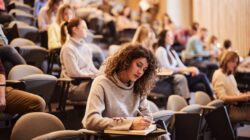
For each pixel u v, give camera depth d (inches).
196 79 195.8
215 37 302.8
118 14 326.3
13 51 134.3
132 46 95.7
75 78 138.4
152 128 88.0
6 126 117.4
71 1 273.7
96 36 264.5
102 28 287.3
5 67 133.4
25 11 250.4
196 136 122.6
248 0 323.0
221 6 335.9
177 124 122.1
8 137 117.5
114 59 95.9
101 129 87.4
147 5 370.6
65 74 141.0
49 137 78.4
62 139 80.5
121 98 95.7
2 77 107.1
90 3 344.2
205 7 345.7
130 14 349.1
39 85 120.5
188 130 122.0
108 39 287.6
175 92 177.9
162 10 368.8
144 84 97.7
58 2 193.5
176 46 305.3
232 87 172.7
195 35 286.8
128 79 96.4
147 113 99.6
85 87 136.9
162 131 87.3
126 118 88.9
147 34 188.2
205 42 303.7
